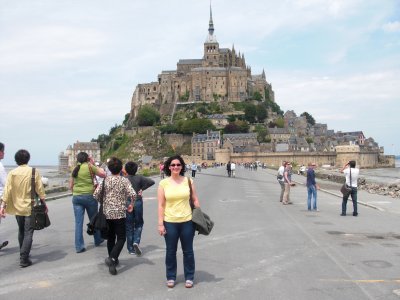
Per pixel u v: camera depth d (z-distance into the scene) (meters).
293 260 12.74
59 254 13.77
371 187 43.25
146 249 14.52
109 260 11.48
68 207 26.91
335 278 10.86
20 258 12.23
